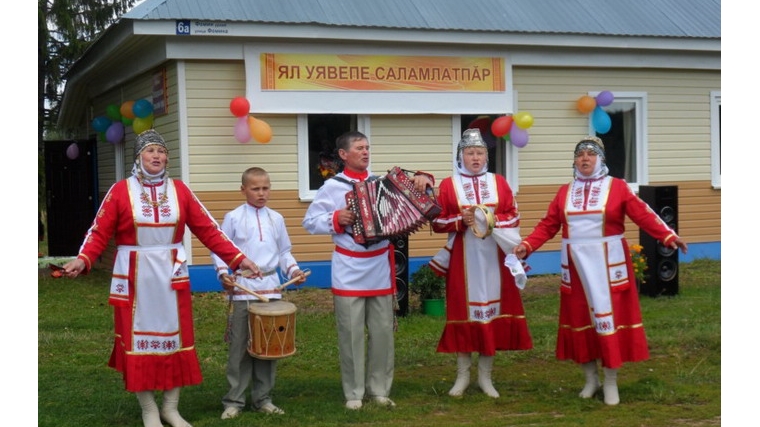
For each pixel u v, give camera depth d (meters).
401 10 13.31
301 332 10.09
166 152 6.32
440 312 11.05
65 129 21.91
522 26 13.56
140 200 6.16
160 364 6.16
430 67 13.45
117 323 6.24
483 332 7.07
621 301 6.91
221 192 12.84
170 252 6.23
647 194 12.12
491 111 13.81
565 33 13.70
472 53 13.68
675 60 15.09
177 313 6.23
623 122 15.05
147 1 12.33
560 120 14.55
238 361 6.66
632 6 14.98
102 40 13.87
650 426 6.27
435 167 13.82
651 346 9.11
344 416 6.51
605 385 6.97
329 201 6.78
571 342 7.04
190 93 12.65
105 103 17.14
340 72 13.02
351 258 6.76
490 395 7.19
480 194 7.14
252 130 12.41
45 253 20.73
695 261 15.30
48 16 21.22
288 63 12.80
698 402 6.95
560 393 7.29
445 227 7.14
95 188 18.28
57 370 8.31
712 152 15.61
